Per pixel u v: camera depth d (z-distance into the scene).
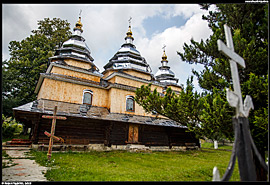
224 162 10.48
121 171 7.64
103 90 18.28
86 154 12.38
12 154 10.60
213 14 7.98
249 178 3.05
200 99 6.71
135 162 10.42
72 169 7.37
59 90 15.59
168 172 7.62
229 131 6.07
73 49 19.11
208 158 12.57
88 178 5.90
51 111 13.55
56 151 12.88
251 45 5.94
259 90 5.35
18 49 25.77
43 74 15.10
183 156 13.55
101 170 7.57
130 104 18.48
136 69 20.75
